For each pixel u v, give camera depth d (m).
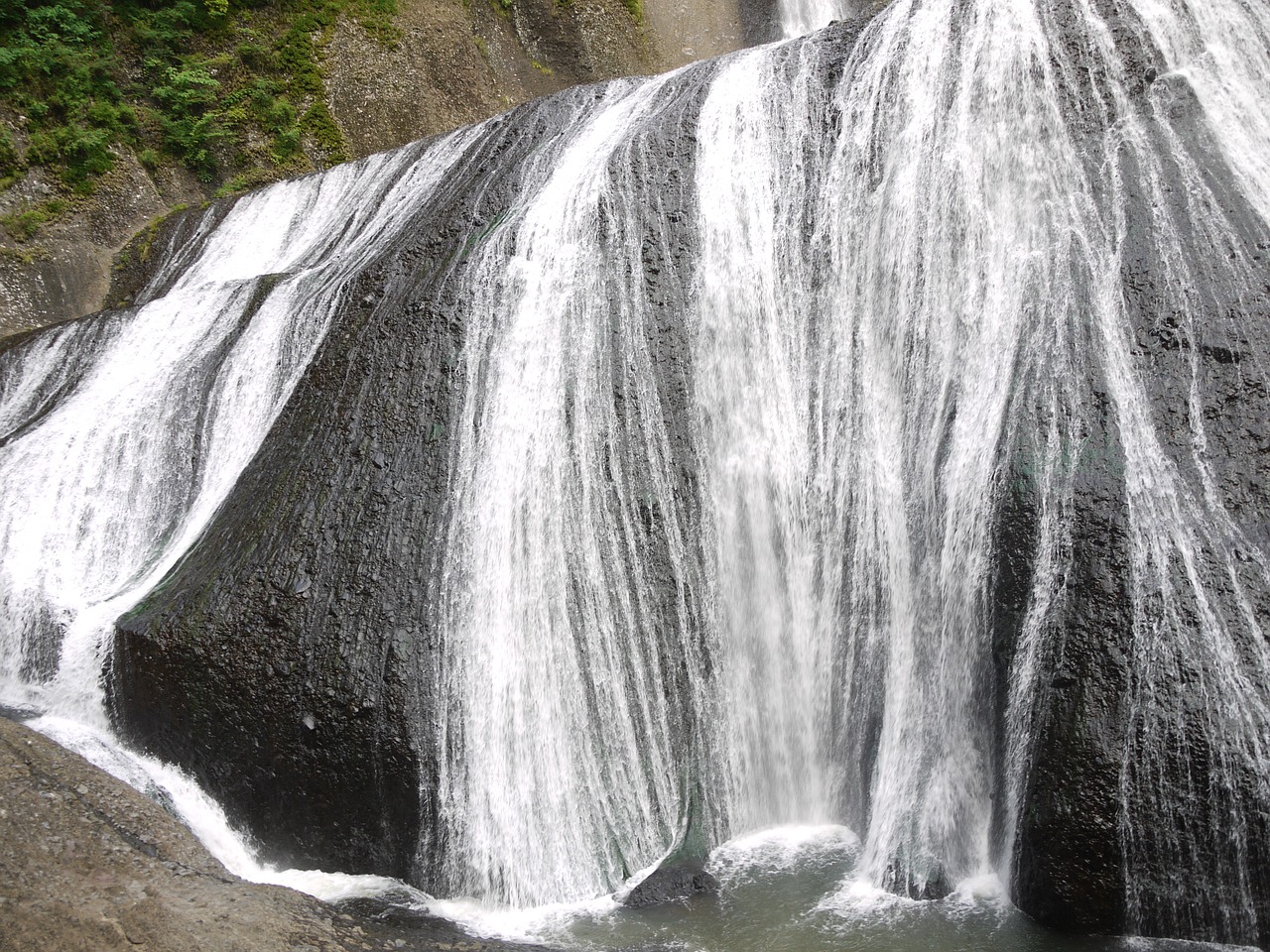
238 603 8.21
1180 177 7.68
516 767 7.46
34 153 15.28
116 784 7.23
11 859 5.98
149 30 16.81
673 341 8.76
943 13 9.12
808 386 8.49
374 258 10.70
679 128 9.98
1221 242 7.34
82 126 15.89
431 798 7.22
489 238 9.84
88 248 15.41
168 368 11.11
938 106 8.68
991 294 7.80
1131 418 6.86
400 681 7.51
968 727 6.92
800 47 10.33
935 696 7.16
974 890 6.59
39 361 12.45
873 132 9.01
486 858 7.15
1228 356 6.89
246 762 7.66
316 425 9.15
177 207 16.47
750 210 9.20
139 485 10.39
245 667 7.88
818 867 7.12
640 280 9.00
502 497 8.23
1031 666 6.50
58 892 5.81
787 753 7.98
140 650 8.28
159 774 7.89
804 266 8.84
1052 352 7.29
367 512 8.38
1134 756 5.99
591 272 9.05
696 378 8.66
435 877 7.15
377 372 9.19
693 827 7.49
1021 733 6.46
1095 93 8.22
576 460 8.30
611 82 11.95
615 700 7.75
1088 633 6.35
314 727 7.51
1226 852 5.77
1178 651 6.12
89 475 10.62
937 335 8.00
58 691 8.80
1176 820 5.85
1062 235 7.72
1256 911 5.71
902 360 8.15
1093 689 6.21
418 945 6.27
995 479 7.05
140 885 6.14
